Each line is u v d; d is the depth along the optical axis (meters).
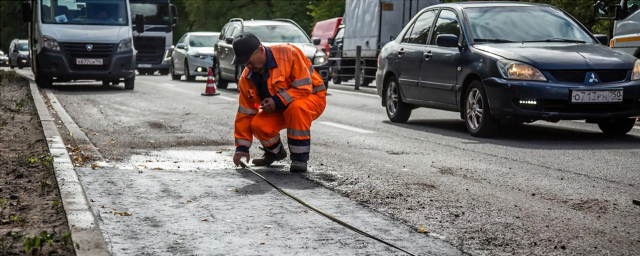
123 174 7.14
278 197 6.19
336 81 28.78
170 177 7.03
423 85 11.94
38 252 4.35
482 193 6.39
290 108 7.34
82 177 6.95
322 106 7.58
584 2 28.81
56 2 22.23
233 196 6.21
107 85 24.81
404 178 7.13
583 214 5.60
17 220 5.09
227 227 5.17
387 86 13.17
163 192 6.32
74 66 21.69
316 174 7.33
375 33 27.30
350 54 29.33
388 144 9.77
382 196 6.24
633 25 14.22
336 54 30.62
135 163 7.89
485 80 10.35
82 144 9.27
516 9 11.68
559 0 29.39
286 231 5.07
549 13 11.68
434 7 12.53
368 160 8.30
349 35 29.42
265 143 7.66
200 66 28.14
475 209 5.76
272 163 7.97
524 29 11.24
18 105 13.35
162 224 5.24
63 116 12.99
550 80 9.90
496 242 4.81
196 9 63.50
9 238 4.66
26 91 19.23
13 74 27.67
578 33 11.34
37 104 14.62
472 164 8.02
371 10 27.70
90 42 21.70
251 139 7.60
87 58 21.70
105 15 22.47
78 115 13.79
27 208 5.50
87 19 22.30
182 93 20.58
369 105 16.64
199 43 29.53
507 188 6.62
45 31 21.69
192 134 10.72
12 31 78.06
